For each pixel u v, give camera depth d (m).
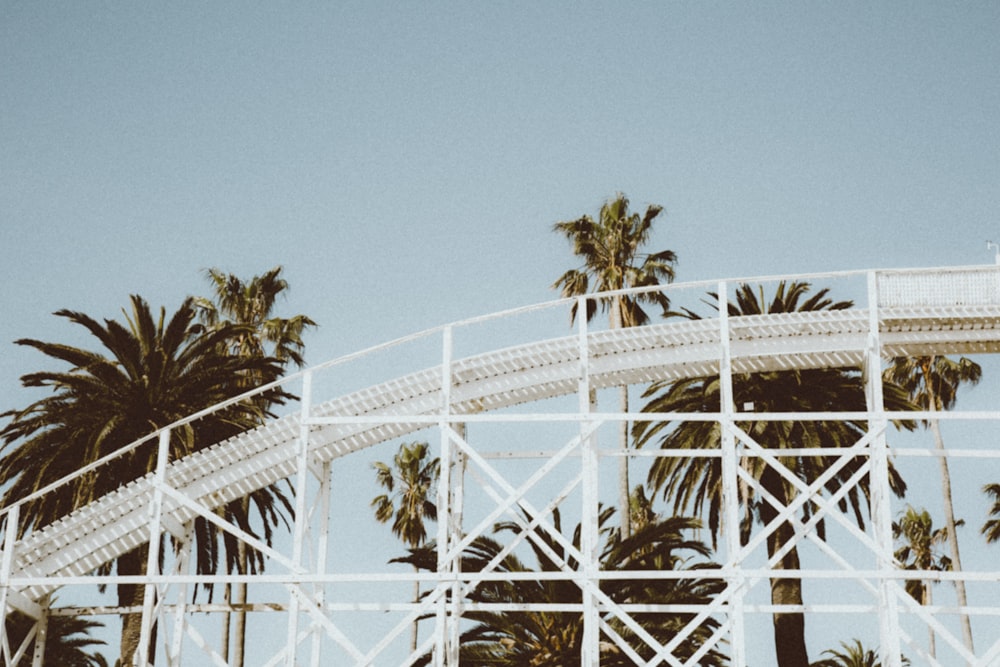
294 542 26.31
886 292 27.05
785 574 25.67
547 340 27.75
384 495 75.06
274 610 27.88
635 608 27.00
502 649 36.22
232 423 35.94
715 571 26.00
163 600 27.47
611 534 44.25
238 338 58.03
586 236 55.47
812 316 27.39
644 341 27.86
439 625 26.75
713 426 38.56
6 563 26.42
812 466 38.66
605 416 26.88
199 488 27.81
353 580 26.03
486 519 26.75
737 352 27.80
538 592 36.06
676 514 40.62
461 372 28.02
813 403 38.62
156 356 35.41
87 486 34.00
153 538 26.45
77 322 35.25
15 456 34.19
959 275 26.88
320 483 28.66
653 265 53.94
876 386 26.84
